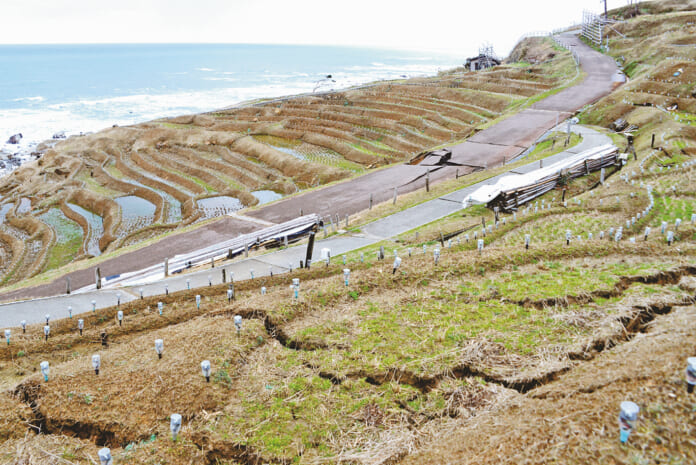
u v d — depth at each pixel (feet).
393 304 42.37
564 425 22.35
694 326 30.58
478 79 288.10
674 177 99.81
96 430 28.86
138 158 223.10
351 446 26.27
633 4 397.60
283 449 26.27
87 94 599.16
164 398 30.45
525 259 50.72
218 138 237.66
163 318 51.55
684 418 20.80
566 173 110.32
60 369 35.37
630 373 25.29
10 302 68.03
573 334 34.14
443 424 27.35
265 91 588.91
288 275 62.90
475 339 34.63
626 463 19.38
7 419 29.48
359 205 120.78
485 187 103.45
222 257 88.99
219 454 26.61
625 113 171.73
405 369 31.83
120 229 153.58
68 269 100.78
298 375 32.99
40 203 182.80
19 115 447.42
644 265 46.34
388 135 221.05
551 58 310.04
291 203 127.95
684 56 214.69
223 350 35.88
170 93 590.96
